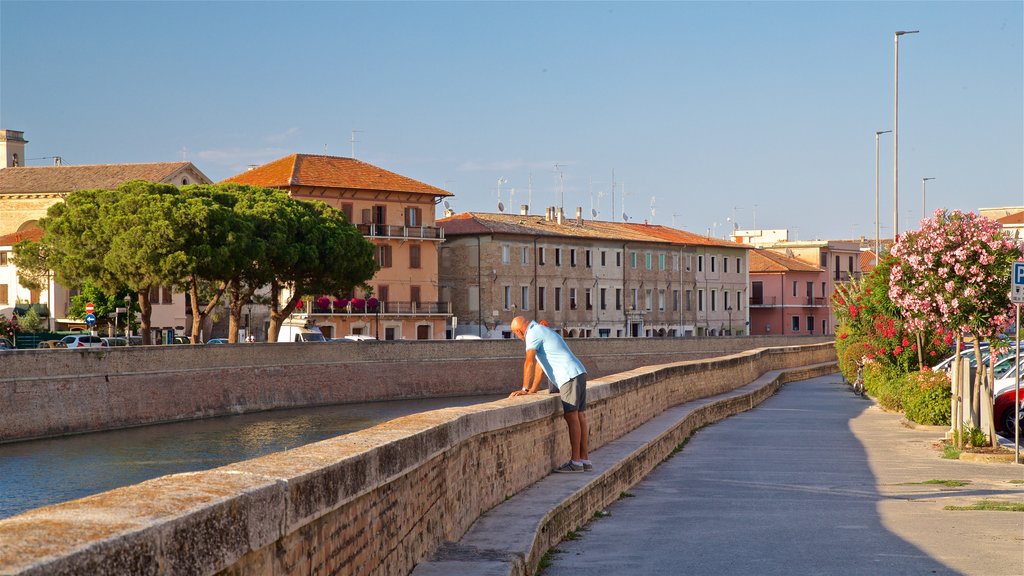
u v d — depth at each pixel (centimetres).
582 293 10675
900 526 1451
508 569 963
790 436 2950
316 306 9088
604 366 8238
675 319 11744
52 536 418
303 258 6788
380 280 9581
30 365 4775
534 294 10206
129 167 9719
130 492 528
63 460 4112
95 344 7362
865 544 1311
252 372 6116
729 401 3731
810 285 13575
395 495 890
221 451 4441
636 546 1321
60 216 6344
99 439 4800
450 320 10056
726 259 12488
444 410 1222
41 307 8475
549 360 1686
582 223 11450
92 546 410
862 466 2236
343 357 6775
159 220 5969
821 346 7962
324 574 693
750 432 3086
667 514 1596
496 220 10481
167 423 5481
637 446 2066
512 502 1370
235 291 6662
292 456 727
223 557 519
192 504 506
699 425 3216
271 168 9656
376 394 6962
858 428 3184
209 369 5822
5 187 9575
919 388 3134
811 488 1894
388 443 845
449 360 7475
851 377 5059
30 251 6675
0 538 409
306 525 659
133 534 438
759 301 13262
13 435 4675
